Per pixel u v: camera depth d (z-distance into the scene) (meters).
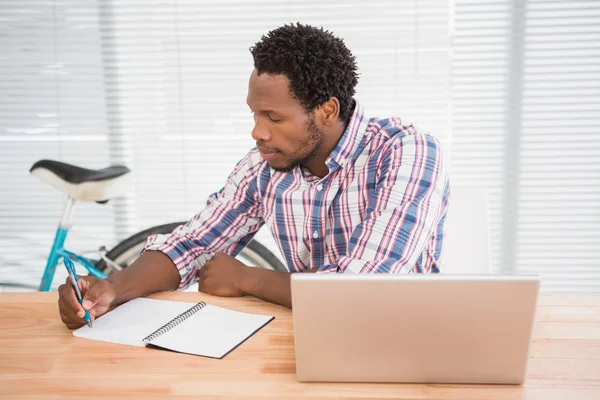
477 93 2.56
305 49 1.27
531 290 0.91
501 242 2.64
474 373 0.96
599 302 1.33
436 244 1.48
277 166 1.39
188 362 1.07
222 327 1.21
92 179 2.25
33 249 2.81
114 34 2.63
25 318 1.30
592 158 2.56
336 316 0.94
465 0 2.49
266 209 1.55
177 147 2.70
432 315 0.93
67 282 1.29
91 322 1.24
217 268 1.42
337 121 1.39
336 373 0.98
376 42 2.55
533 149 2.57
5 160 2.76
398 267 1.24
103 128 2.71
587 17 2.46
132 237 2.35
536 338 1.14
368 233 1.28
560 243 2.62
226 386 0.98
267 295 1.35
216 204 1.62
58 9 2.63
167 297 1.41
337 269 1.28
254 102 1.30
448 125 2.59
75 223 2.76
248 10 2.56
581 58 2.50
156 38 2.62
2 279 2.82
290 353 1.10
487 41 2.51
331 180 1.46
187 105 2.66
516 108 2.55
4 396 0.96
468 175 2.61
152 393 0.97
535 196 2.61
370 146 1.43
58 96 2.70
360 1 2.52
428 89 2.57
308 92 1.28
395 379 0.97
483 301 0.92
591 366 1.03
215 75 2.63
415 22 2.52
